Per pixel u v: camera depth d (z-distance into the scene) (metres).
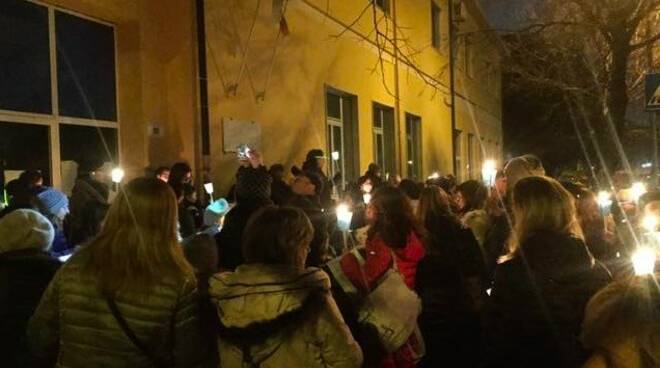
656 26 13.60
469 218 6.44
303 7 12.19
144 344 3.13
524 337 3.76
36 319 3.28
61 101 7.55
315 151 9.48
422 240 4.67
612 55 11.21
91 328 3.13
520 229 3.88
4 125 6.82
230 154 9.54
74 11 7.74
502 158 40.59
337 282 3.99
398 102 18.45
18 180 5.87
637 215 6.11
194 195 7.82
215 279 3.27
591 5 11.23
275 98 11.02
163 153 8.79
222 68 9.39
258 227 3.28
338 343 3.18
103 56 8.17
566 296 3.70
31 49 7.16
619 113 11.27
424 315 4.63
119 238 3.16
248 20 10.11
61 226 6.04
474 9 30.77
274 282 3.14
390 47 17.42
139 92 8.41
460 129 27.44
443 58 24.58
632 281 2.17
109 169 7.57
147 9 8.55
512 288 3.80
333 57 13.81
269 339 3.11
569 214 3.85
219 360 3.35
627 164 11.49
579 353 3.68
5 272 3.66
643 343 2.08
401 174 18.69
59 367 3.20
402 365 4.02
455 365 4.69
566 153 38.56
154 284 3.14
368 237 4.59
